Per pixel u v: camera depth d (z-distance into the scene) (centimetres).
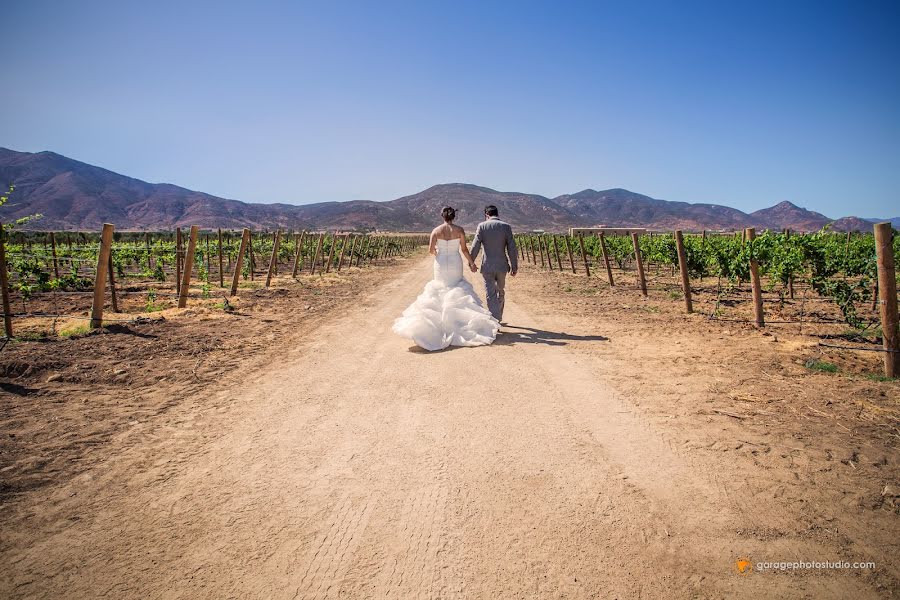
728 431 380
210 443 379
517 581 229
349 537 264
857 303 1041
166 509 291
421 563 243
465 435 389
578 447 363
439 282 712
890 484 298
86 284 1328
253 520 280
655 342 694
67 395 480
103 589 225
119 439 384
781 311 961
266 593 223
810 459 331
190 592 224
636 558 242
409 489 311
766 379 504
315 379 542
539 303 1133
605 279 1770
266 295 1262
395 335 780
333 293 1362
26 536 263
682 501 289
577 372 548
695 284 1550
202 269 1554
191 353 648
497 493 304
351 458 354
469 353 635
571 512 282
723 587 221
